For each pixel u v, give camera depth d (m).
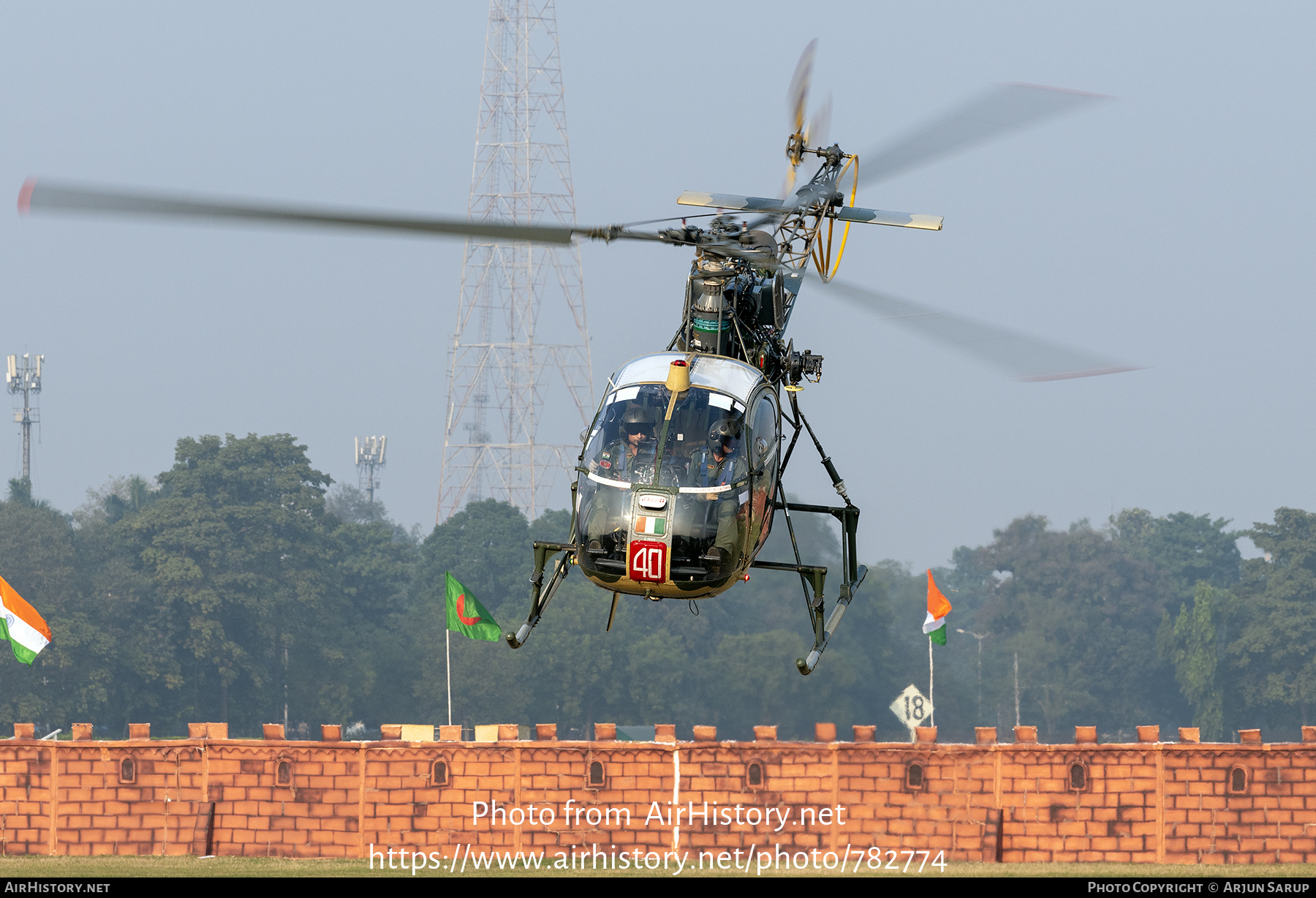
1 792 156.12
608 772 156.75
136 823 156.00
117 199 36.91
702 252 59.53
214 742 156.88
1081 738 156.88
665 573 53.97
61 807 155.88
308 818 156.25
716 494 54.50
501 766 156.88
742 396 56.97
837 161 60.81
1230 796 151.88
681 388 55.62
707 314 60.59
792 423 63.69
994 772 154.88
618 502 54.59
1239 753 152.00
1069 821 153.50
